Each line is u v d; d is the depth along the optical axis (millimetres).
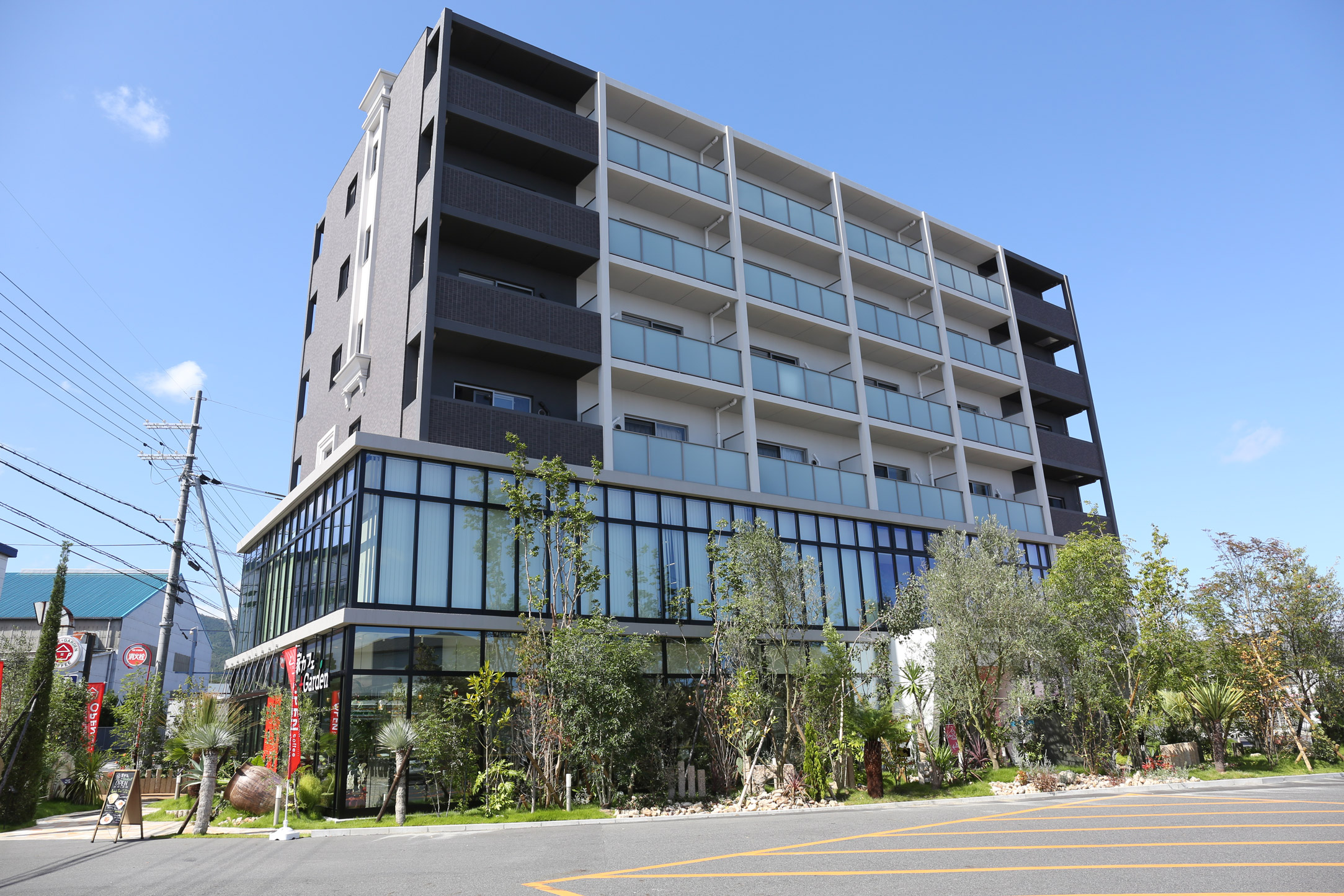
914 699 21281
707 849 10727
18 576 48469
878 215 32656
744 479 24297
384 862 10305
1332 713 25953
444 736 16609
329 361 26969
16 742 16625
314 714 18453
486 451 19750
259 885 8703
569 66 24641
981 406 33688
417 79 23781
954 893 7414
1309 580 26516
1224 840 9977
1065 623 21781
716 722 18906
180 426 28234
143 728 25219
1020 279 37094
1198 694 22953
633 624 20750
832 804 17016
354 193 27891
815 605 20094
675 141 28328
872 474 26953
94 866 10383
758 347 27812
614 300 25156
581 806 16734
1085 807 14414
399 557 18156
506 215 21953
